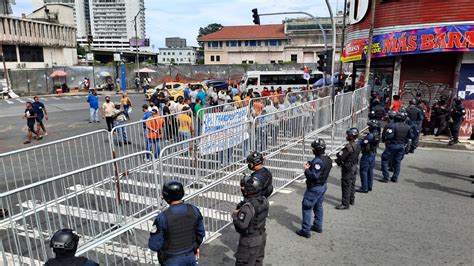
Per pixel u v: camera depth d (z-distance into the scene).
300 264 4.76
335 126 11.07
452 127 11.55
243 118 10.05
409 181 8.35
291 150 8.56
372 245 5.29
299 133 8.98
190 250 3.45
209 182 6.00
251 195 3.86
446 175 8.82
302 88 30.61
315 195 5.38
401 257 4.94
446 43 11.98
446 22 11.95
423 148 11.77
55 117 19.61
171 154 5.33
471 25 11.59
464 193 7.53
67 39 54.12
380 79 15.23
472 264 4.75
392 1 13.12
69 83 40.44
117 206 4.45
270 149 7.80
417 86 13.66
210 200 5.96
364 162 7.40
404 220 6.16
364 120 14.44
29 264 4.02
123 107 16.11
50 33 50.25
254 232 3.84
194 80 44.62
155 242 3.29
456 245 5.27
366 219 6.21
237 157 6.74
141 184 4.85
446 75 13.09
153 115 9.82
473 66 12.27
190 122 9.62
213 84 31.69
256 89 31.94
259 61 69.69
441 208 6.70
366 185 7.54
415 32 12.60
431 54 13.23
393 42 13.26
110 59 90.81
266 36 68.25
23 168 9.27
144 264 4.59
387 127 8.11
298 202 7.05
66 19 54.91
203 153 5.88
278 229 5.82
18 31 44.66
